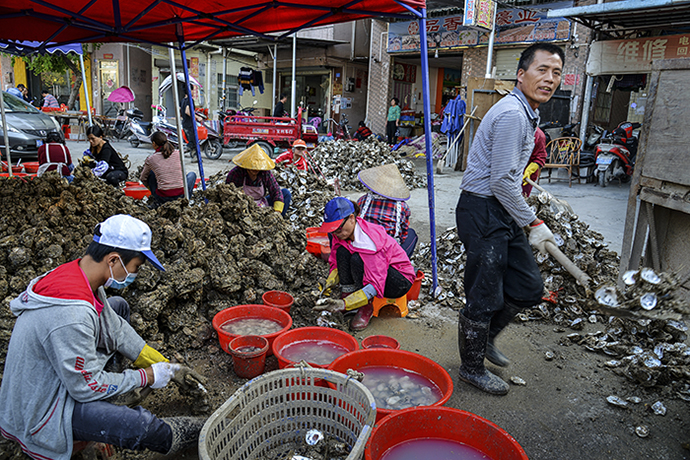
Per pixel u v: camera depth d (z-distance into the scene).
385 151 10.62
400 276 3.43
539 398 2.74
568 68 12.55
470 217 2.62
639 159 3.24
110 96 17.77
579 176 10.49
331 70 19.86
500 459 1.95
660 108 3.05
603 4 8.42
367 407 1.94
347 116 20.14
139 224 1.92
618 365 3.08
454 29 15.14
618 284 3.45
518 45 13.72
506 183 2.44
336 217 3.19
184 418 2.07
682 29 9.34
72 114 16.77
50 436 1.79
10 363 1.78
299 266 3.96
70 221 3.51
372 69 17.91
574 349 3.33
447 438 2.09
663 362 2.97
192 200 6.01
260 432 2.09
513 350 3.28
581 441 2.39
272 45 18.14
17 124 10.66
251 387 2.00
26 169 6.94
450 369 3.01
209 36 5.20
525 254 2.70
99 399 1.88
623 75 10.36
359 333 3.45
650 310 2.08
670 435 2.46
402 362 2.64
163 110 14.51
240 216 4.11
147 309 2.89
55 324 1.74
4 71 22.95
